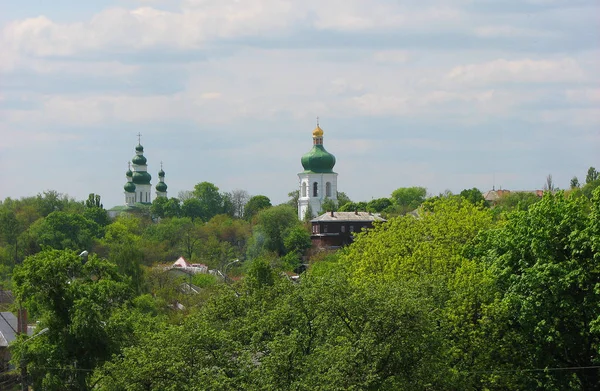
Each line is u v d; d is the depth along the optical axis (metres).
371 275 81.50
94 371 68.94
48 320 76.56
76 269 79.75
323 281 62.50
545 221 74.62
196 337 59.72
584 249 70.94
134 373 58.94
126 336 77.00
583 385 70.94
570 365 71.69
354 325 60.59
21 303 81.38
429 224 97.50
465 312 68.94
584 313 70.00
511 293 71.50
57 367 74.88
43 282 76.69
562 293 70.44
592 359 68.31
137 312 83.81
